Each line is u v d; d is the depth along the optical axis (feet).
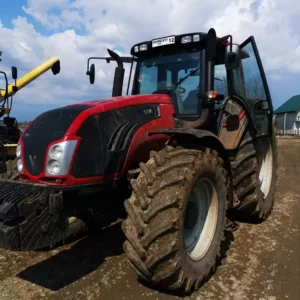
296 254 10.66
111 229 12.51
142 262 7.88
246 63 13.57
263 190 14.42
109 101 9.46
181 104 11.73
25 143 8.70
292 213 14.76
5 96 21.62
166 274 7.77
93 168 8.57
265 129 14.44
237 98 12.71
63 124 8.45
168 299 8.16
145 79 12.87
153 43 12.31
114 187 9.14
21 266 9.77
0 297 8.16
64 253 10.60
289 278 9.21
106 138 8.89
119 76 13.53
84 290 8.48
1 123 21.84
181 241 7.91
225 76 12.55
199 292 8.50
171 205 7.75
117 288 8.59
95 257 10.32
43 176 8.24
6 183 8.30
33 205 7.45
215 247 9.48
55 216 7.88
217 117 12.26
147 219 7.73
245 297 8.30
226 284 8.90
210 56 10.52
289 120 111.34
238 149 12.33
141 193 8.04
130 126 9.48
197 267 8.61
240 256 10.50
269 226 13.10
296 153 39.24
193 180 8.28
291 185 20.43
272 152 15.29
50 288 8.59
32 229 7.48
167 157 8.45
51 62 28.30
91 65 13.38
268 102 14.48
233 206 11.27
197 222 9.45
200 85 11.45
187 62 11.87
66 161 8.09
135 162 9.80
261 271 9.59
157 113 10.41
